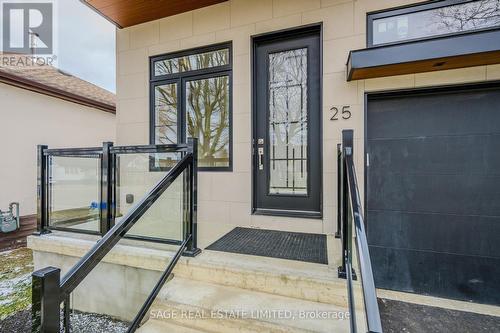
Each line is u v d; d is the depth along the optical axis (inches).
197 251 83.4
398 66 92.5
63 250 96.5
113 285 91.6
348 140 69.0
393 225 105.1
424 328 62.6
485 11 93.4
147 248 87.0
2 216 177.5
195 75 135.3
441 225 100.6
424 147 102.7
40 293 37.9
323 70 110.7
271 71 123.4
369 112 107.9
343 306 64.4
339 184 100.2
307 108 117.3
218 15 128.7
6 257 166.4
